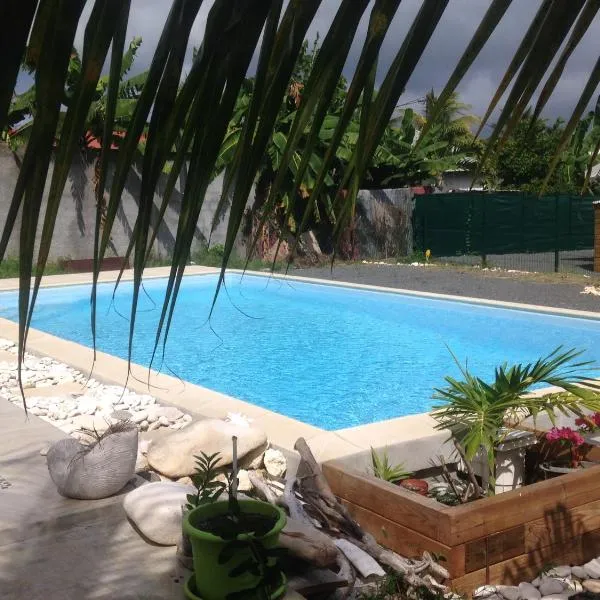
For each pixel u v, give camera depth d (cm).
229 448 467
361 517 412
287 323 1317
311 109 76
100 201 72
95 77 67
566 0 76
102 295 1527
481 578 369
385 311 1438
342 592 334
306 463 443
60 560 321
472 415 466
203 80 71
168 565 316
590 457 483
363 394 866
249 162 74
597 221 1767
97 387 712
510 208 2039
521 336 1178
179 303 1507
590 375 855
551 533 392
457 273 1797
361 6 72
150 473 467
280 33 72
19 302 68
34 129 66
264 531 273
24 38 63
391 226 2148
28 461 447
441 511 363
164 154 72
